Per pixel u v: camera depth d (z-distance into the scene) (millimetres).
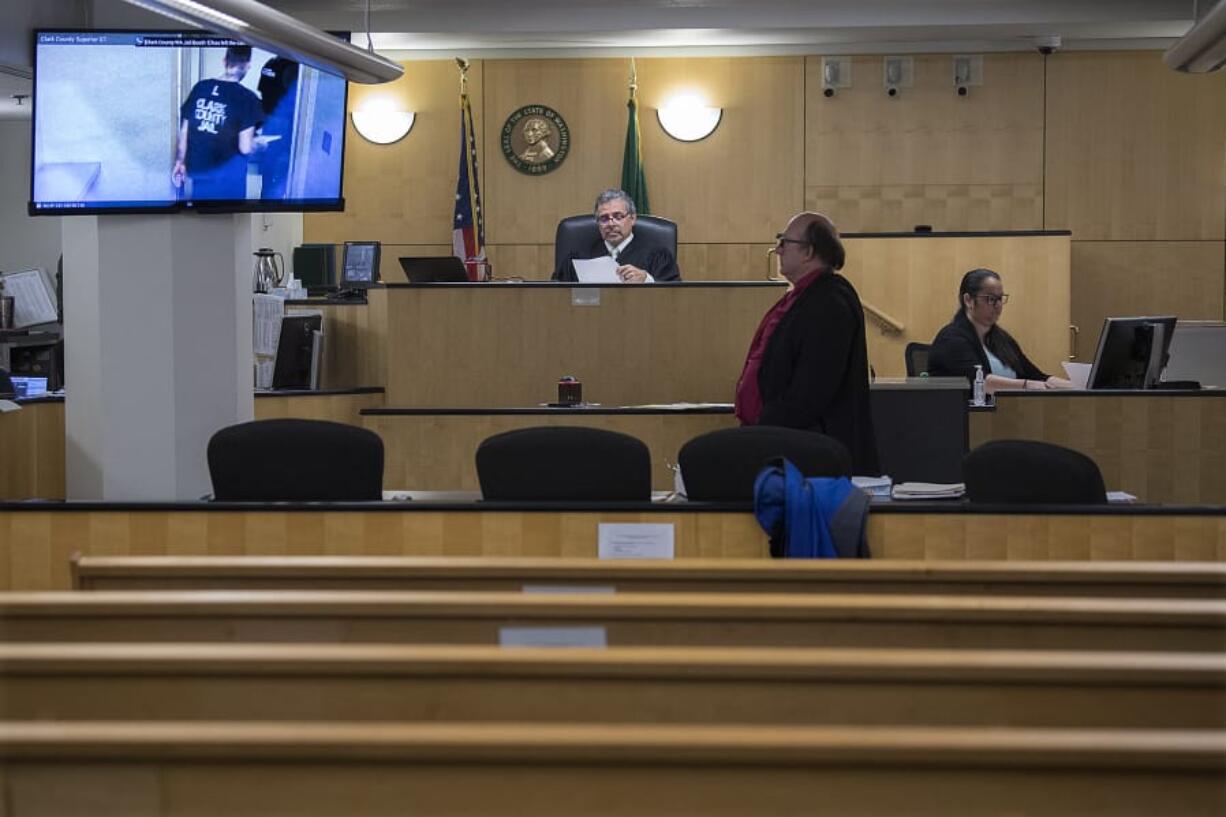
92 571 3166
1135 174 11367
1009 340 7605
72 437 6723
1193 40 7094
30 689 2279
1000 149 11398
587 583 3115
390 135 11625
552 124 11555
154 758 1918
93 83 6047
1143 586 3043
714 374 7238
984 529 3830
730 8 10609
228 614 2678
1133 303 11406
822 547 3729
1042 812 1893
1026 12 10547
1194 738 1878
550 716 2248
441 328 7293
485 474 4152
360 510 3889
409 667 2242
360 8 10203
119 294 6227
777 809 1901
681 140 11539
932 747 1878
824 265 5211
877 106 11453
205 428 6266
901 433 6301
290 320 8141
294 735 1905
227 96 6105
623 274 7320
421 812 1912
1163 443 6832
